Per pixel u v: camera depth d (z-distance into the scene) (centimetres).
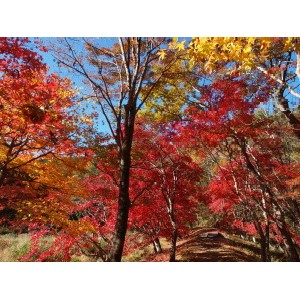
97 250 1077
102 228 1005
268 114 1234
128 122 654
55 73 798
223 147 1107
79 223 939
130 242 1174
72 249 1001
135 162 941
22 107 711
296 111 1075
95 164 851
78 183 1015
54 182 990
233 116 860
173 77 782
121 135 674
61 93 801
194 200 1352
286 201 1151
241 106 834
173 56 738
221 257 1434
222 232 2227
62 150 870
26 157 1016
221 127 870
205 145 973
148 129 1028
